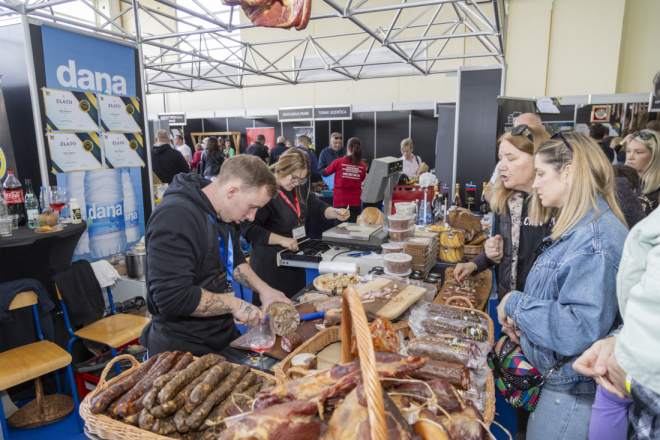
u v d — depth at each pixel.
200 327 1.59
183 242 1.41
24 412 2.36
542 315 1.14
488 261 2.09
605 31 7.72
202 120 12.23
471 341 1.21
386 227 2.53
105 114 3.04
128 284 3.10
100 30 3.09
